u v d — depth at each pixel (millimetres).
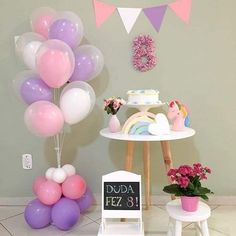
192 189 1569
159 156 2340
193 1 2205
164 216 2143
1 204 2387
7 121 2326
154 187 2361
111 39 2248
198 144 2318
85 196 2146
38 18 1992
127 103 1969
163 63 2254
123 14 2225
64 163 2357
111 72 2273
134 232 1618
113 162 2355
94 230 1967
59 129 1868
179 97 2279
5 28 2250
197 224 1721
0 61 2275
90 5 2229
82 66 1920
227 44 2229
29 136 2338
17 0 2230
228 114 2289
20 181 2385
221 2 2201
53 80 1775
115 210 1638
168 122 2039
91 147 2346
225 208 2270
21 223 2082
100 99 2301
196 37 2229
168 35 2232
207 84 2266
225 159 2326
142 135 1856
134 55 2236
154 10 2217
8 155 2359
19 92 1934
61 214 1896
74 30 1870
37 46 1902
